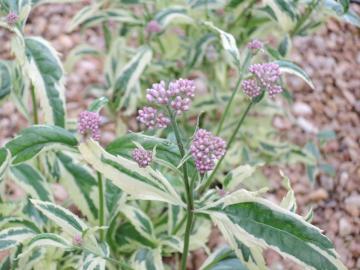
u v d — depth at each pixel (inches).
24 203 19.5
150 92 12.5
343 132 37.4
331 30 43.4
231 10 24.4
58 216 15.2
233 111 29.7
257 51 18.3
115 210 17.9
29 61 17.1
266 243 12.2
